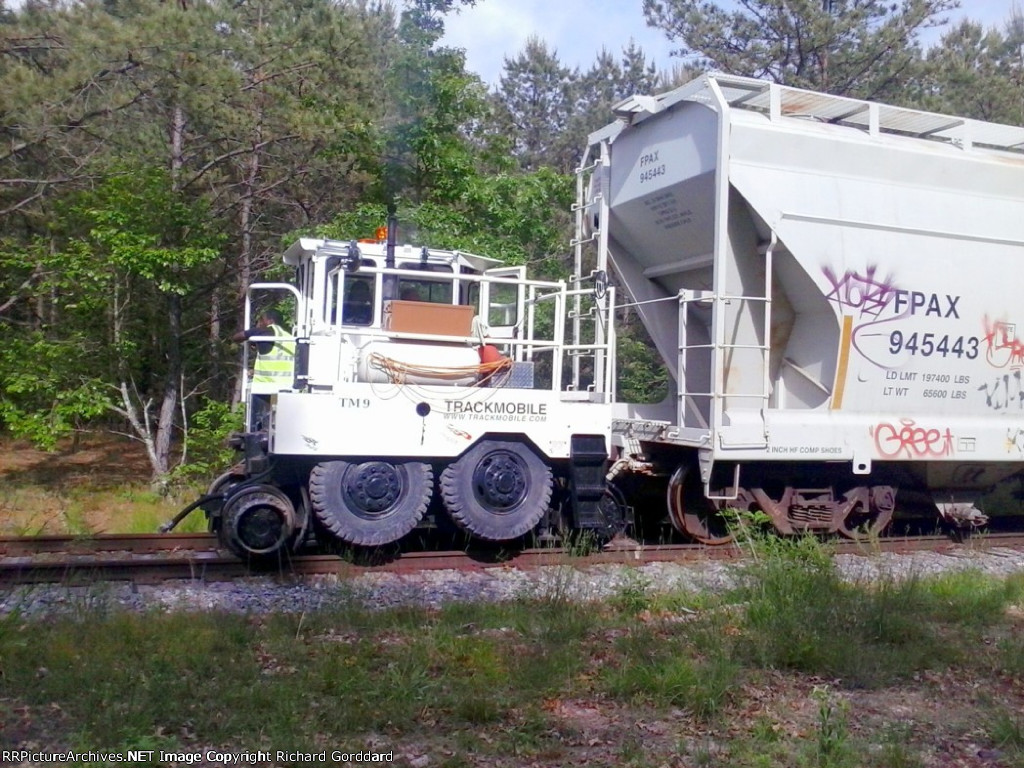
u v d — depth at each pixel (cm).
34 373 1495
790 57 2830
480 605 798
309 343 981
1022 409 1160
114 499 1450
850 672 668
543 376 1358
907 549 1124
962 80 2892
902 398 1098
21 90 1454
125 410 1659
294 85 1747
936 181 1107
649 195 1127
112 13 1638
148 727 535
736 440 1025
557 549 1030
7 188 1681
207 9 1589
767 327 1030
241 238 1900
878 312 1073
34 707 559
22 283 1680
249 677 611
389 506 966
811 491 1112
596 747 541
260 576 906
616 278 1270
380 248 1028
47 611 720
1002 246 1140
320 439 933
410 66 1709
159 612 722
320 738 535
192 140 1838
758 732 557
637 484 1162
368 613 756
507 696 601
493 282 1051
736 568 908
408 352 992
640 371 1667
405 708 571
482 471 990
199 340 1769
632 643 695
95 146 1633
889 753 535
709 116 1043
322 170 1831
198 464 1501
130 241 1459
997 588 895
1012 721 583
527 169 4066
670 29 2916
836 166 1059
